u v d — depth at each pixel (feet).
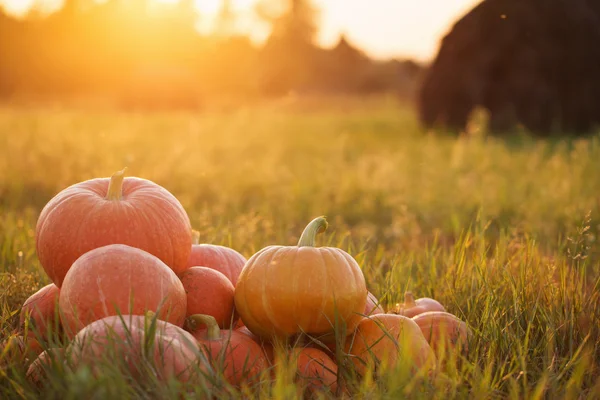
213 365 7.80
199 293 9.02
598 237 16.22
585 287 10.99
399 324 8.68
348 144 48.70
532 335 9.60
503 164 32.76
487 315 9.62
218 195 25.17
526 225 17.38
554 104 54.39
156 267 8.35
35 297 9.55
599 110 54.34
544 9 55.01
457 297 10.96
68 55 156.56
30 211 18.70
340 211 23.36
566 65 54.65
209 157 36.70
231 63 195.21
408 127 63.93
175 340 7.40
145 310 7.97
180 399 6.93
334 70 222.69
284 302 8.44
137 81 103.30
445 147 44.37
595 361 9.21
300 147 47.98
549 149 40.78
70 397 6.14
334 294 8.43
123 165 27.50
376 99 134.82
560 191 23.00
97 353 7.00
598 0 57.41
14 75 148.25
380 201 25.30
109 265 8.13
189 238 9.58
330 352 9.02
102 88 162.61
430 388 7.38
